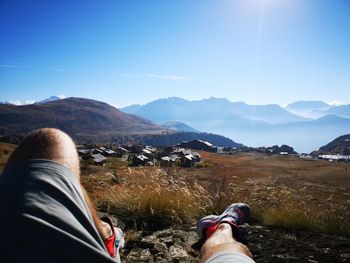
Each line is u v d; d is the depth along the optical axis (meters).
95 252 0.67
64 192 0.76
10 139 116.88
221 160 113.88
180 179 7.68
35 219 0.64
